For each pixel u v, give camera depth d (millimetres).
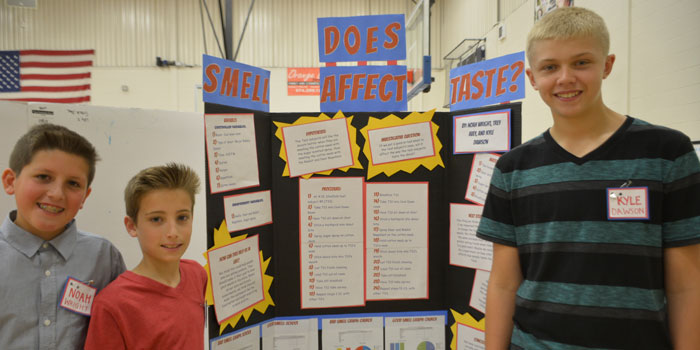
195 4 7070
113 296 957
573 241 908
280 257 1433
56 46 6855
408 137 1438
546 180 963
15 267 914
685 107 2459
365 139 1431
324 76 1439
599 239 882
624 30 2969
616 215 872
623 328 850
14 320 899
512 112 1273
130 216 1051
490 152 1322
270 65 7305
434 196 1455
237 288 1315
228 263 1286
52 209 912
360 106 1454
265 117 1415
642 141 881
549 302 928
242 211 1328
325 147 1425
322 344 1451
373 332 1462
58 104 1831
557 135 989
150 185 1015
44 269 951
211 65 1229
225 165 1279
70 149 940
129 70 6984
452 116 1433
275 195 1428
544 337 925
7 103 1697
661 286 857
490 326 1062
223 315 1266
